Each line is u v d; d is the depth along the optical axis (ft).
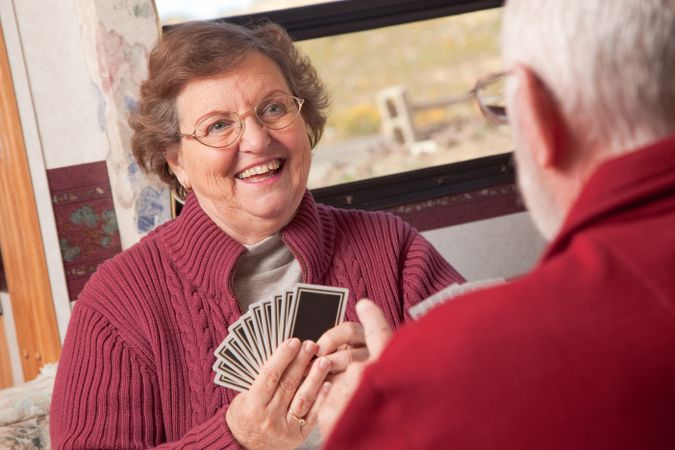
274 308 6.34
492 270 12.35
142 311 6.76
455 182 12.24
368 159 35.76
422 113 36.52
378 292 7.16
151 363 6.66
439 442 2.55
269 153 6.59
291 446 6.06
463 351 2.58
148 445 6.54
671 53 2.70
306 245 6.91
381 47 37.91
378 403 2.68
